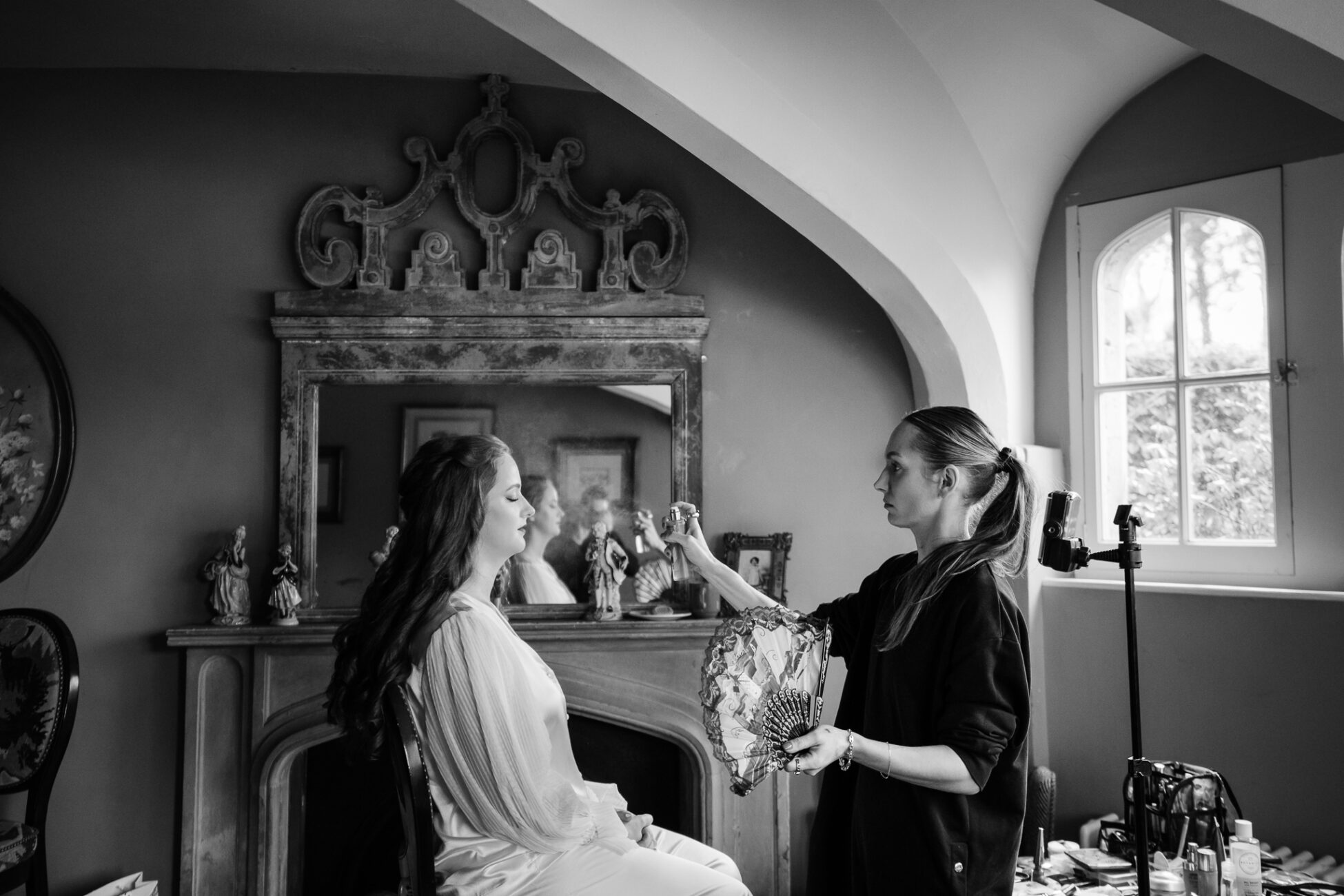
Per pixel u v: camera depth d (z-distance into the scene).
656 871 1.97
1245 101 3.50
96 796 3.52
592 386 3.78
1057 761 3.77
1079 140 3.87
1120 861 2.95
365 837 3.65
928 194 3.54
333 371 3.65
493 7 2.70
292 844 3.59
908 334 3.74
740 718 1.77
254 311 3.68
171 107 3.70
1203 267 3.61
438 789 1.99
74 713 3.29
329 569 3.61
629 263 3.79
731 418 3.85
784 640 1.82
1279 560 3.37
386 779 3.68
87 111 3.68
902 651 1.82
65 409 3.58
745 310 3.89
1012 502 1.87
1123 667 3.61
